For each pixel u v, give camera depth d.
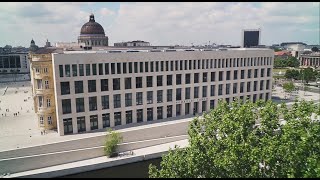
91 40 144.12
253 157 32.19
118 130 65.69
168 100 78.69
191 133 40.72
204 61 81.50
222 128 37.06
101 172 55.97
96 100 68.25
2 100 110.69
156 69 74.69
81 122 67.50
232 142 34.09
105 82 68.75
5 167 51.81
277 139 34.38
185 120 74.56
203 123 41.59
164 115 78.12
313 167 30.80
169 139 67.38
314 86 141.38
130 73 71.00
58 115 63.62
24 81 176.62
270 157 31.89
